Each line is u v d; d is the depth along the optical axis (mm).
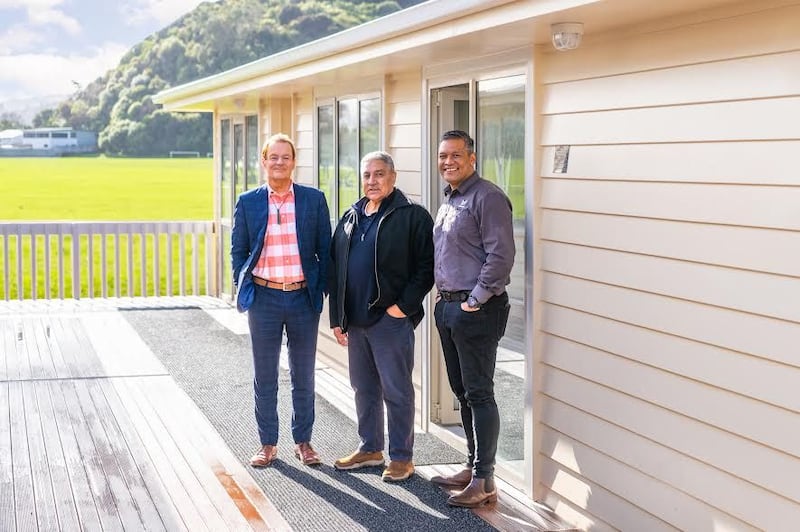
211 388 7750
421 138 6691
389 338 5469
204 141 46625
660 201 4328
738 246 3914
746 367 3891
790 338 3691
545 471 5262
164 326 10555
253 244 5684
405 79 7023
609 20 4375
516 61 5395
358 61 6363
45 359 8789
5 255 12031
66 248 29688
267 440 5852
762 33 3789
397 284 5426
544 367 5242
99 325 10570
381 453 5828
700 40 4090
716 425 4047
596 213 4758
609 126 4656
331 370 8750
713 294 4043
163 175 44500
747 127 3863
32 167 46344
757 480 3854
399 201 5449
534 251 5230
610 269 4660
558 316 5098
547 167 5152
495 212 4883
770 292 3771
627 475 4590
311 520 4988
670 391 4293
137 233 12430
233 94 9953
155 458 5957
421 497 5336
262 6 46375
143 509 5109
